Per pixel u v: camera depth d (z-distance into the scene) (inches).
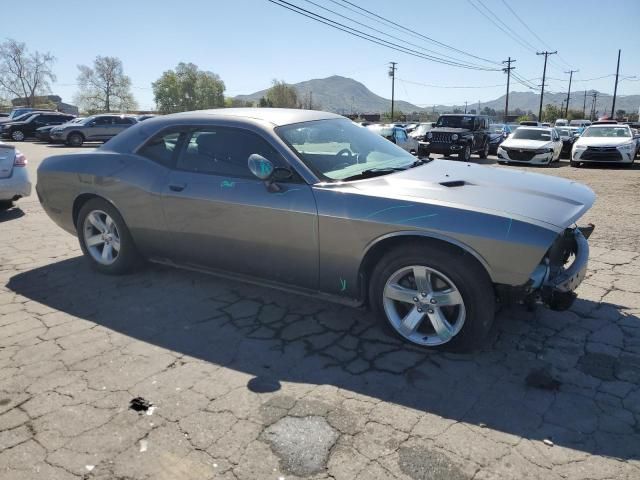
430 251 123.6
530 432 100.2
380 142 175.5
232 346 136.0
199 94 4274.1
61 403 110.3
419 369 123.8
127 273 189.8
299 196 137.7
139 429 101.7
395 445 96.6
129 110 3710.6
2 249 225.6
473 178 145.4
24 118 1219.2
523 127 781.9
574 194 138.9
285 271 146.9
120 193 173.9
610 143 673.6
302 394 113.7
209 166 157.2
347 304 141.4
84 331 145.0
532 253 113.0
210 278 185.8
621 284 180.1
